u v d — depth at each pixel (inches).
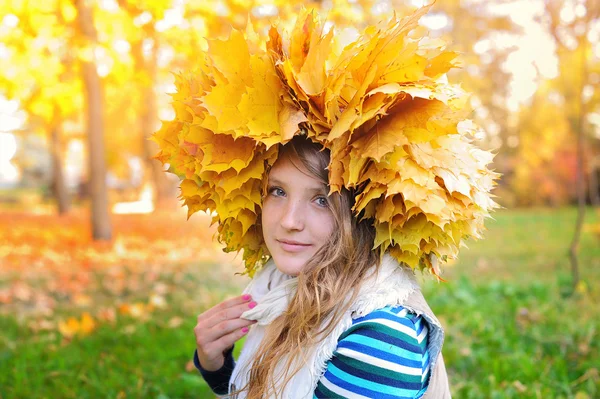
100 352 143.5
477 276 268.2
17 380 122.1
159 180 713.6
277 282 58.6
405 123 43.1
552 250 347.9
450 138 45.4
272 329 51.5
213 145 49.1
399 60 43.3
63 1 246.4
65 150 759.7
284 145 48.5
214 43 47.3
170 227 478.0
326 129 45.4
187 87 52.8
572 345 140.6
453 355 132.6
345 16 195.9
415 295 48.5
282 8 196.7
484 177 47.9
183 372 129.4
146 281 249.9
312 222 48.9
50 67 275.6
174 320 170.9
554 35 229.9
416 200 41.7
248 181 51.0
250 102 45.7
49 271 273.4
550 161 678.5
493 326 157.2
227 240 59.1
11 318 181.8
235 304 60.4
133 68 289.7
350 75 43.4
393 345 43.7
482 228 49.0
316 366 45.6
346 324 45.6
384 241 47.0
